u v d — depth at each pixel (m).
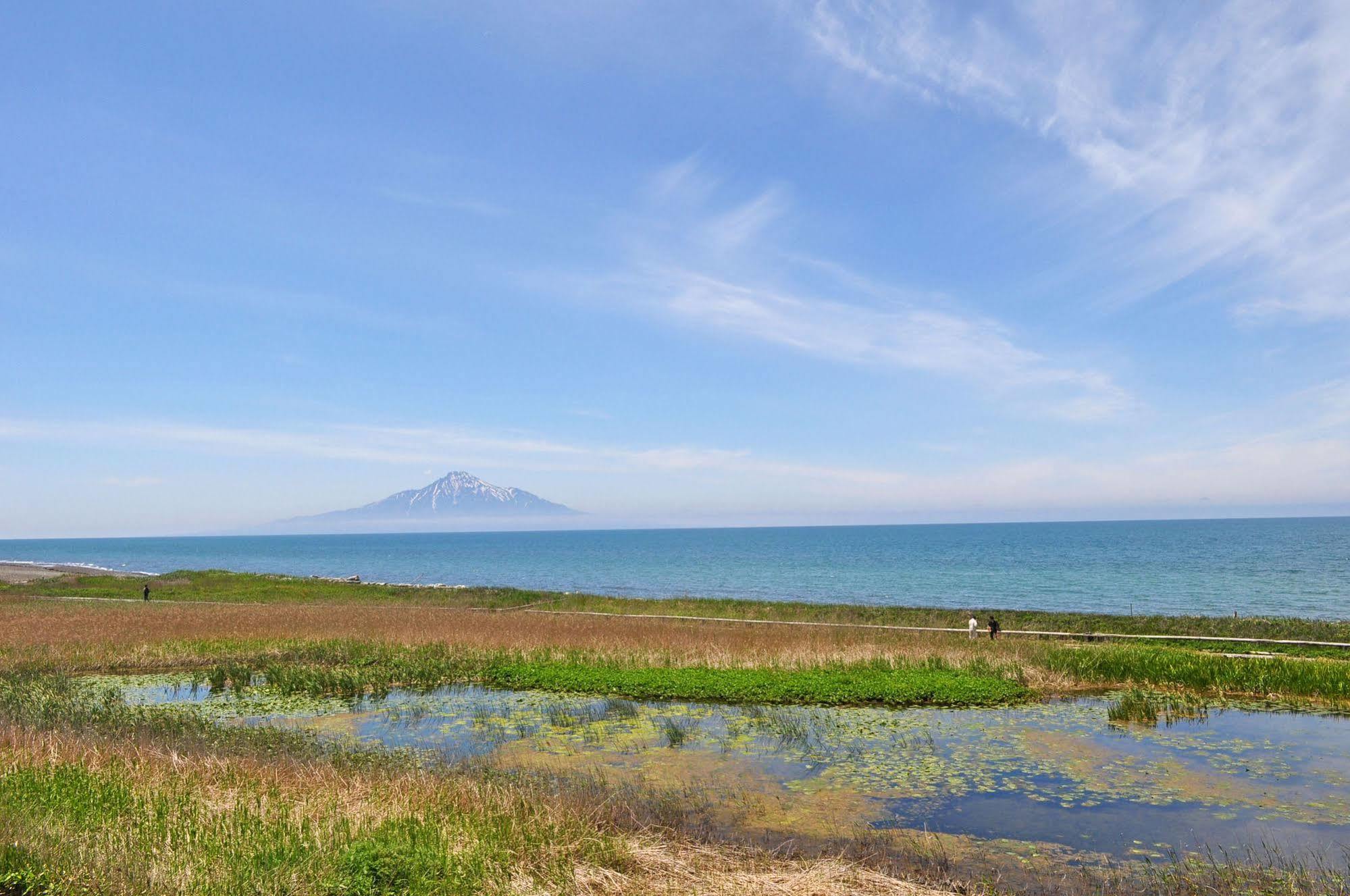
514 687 24.12
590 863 9.23
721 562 132.75
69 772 11.27
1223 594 64.81
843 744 16.92
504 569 130.38
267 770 12.37
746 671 24.73
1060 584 76.44
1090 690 23.09
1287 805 12.98
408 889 7.75
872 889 8.99
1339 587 69.38
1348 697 21.03
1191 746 16.77
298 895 7.50
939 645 29.38
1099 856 10.70
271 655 28.50
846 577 92.06
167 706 21.34
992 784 14.09
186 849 8.51
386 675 24.89
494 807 10.85
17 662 26.77
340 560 173.38
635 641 29.97
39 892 7.30
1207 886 9.63
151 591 60.69
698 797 13.09
